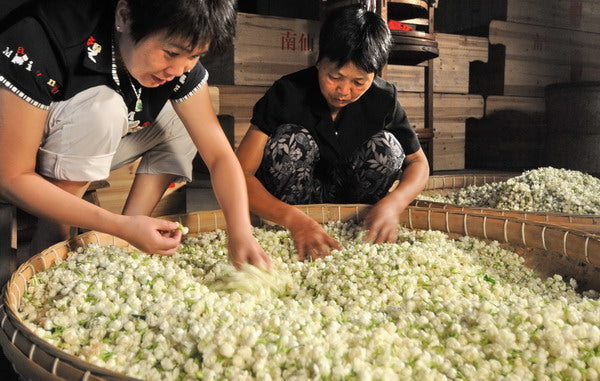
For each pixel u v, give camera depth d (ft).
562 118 15.51
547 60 16.06
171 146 5.99
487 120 15.93
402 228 6.38
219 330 3.27
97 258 4.67
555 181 8.18
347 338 3.43
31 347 2.88
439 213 6.26
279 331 3.34
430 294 4.45
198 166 14.39
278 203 5.82
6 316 3.25
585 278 5.13
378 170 6.56
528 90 15.93
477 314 3.68
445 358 3.38
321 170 6.84
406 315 3.81
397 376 3.05
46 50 4.22
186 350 3.26
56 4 4.29
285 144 6.28
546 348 3.38
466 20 16.60
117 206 8.66
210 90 9.37
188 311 3.71
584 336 3.43
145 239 4.52
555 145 15.81
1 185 4.35
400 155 6.59
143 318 3.67
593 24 16.69
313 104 6.32
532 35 15.64
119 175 8.63
